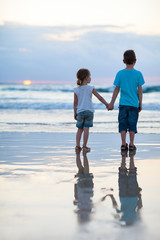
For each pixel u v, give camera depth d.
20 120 10.67
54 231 1.93
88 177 3.35
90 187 2.93
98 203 2.45
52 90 26.81
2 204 2.43
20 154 4.88
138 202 2.46
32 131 7.99
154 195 2.65
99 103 17.95
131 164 4.09
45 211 2.27
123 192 2.75
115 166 3.97
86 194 2.69
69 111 14.16
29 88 29.28
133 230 1.93
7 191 2.79
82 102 5.55
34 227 2.00
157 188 2.89
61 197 2.61
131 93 5.46
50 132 7.77
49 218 2.14
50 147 5.60
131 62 5.54
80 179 3.26
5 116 12.05
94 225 2.01
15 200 2.53
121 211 2.26
